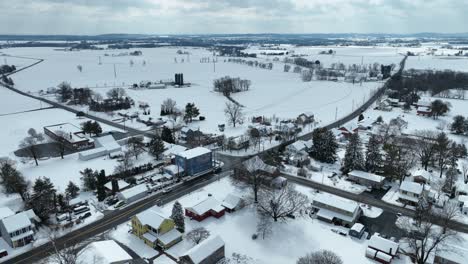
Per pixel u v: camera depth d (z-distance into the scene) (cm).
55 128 14288
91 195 8944
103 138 12506
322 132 11825
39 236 7150
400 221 7444
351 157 10225
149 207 8319
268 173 9106
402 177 9550
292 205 7806
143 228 6925
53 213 7994
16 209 8150
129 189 8844
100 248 6075
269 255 6469
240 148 12400
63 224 7481
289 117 17125
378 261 6262
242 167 9219
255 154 11944
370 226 7462
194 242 6769
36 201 7800
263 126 14575
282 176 10094
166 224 6912
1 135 14038
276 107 19512
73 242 6894
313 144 11931
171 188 9300
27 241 6894
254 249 6656
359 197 8788
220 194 8956
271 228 7356
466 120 14800
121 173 9931
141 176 10100
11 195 8881
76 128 14488
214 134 14012
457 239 6700
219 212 7831
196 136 13250
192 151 10481
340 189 9244
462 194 8694
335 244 6819
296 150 11588
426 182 9338
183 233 7206
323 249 6619
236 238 7025
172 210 7350
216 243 6288
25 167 10738
